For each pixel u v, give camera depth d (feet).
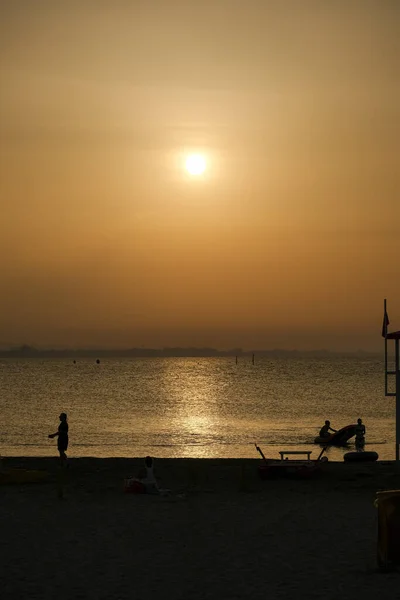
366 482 107.86
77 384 649.20
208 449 196.85
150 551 65.77
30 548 67.05
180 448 198.90
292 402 428.15
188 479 109.91
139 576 57.57
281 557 63.41
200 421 300.20
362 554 64.28
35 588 54.29
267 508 87.56
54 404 402.11
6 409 361.92
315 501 92.79
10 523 78.43
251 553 64.95
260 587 54.24
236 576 57.41
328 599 51.03
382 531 58.54
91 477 112.57
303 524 78.02
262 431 252.83
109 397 469.98
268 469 111.24
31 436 233.96
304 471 111.14
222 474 115.44
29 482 108.06
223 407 387.34
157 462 127.95
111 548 67.05
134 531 74.49
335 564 60.80
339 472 117.08
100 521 79.56
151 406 391.86
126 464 125.49
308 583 55.16
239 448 198.90
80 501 92.22
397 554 58.34
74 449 196.13
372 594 52.01
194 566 60.59
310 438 226.99
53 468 121.60
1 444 209.97
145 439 224.53
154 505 89.51
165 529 75.41
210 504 90.43
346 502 91.97
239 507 88.28
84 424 282.36
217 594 52.65
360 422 199.41
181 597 52.03
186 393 523.29
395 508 58.34
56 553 65.16
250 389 580.30
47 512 84.79
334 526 76.89
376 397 475.72
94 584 55.31
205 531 74.49
